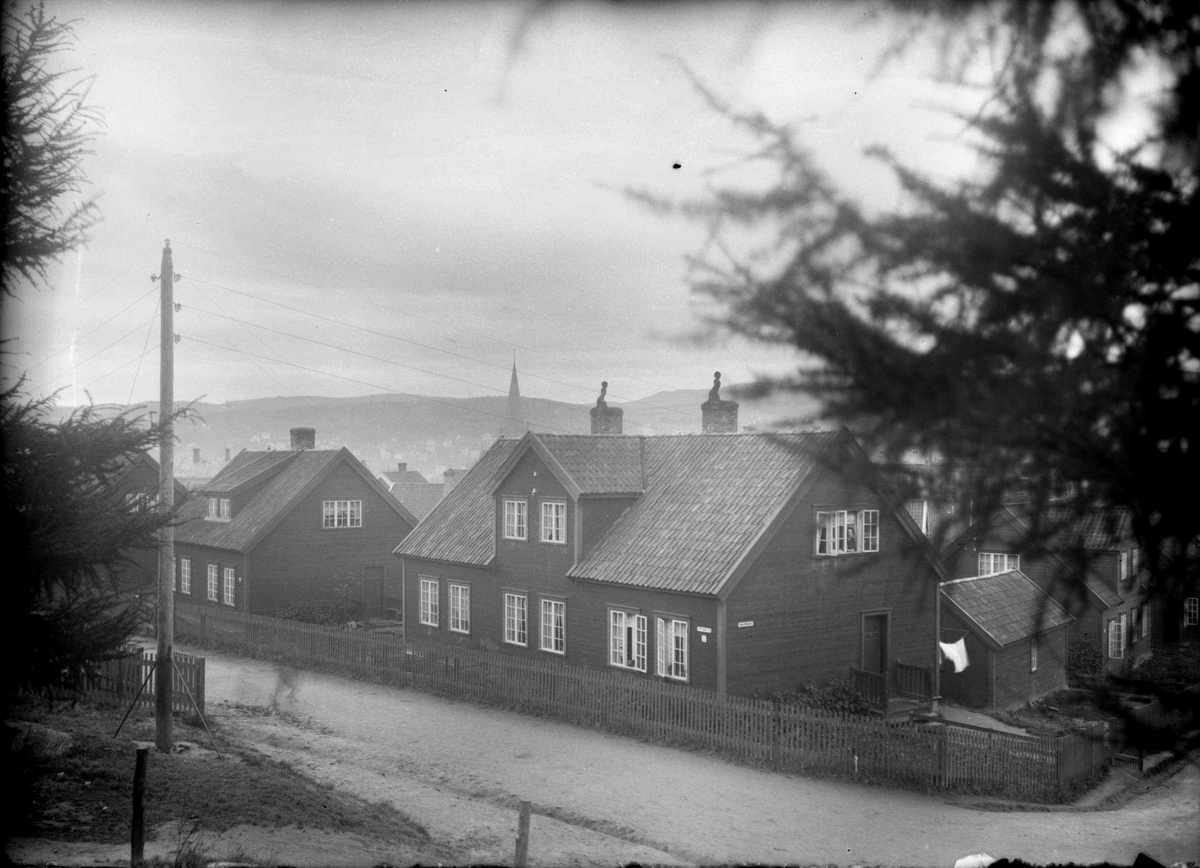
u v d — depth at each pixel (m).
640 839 14.15
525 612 27.34
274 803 13.66
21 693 14.47
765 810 15.80
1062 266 2.46
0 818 11.16
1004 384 2.48
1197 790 19.12
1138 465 2.52
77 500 11.52
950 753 17.84
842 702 21.50
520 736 21.14
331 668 29.41
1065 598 2.64
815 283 2.54
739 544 21.70
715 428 27.77
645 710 21.27
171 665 17.06
